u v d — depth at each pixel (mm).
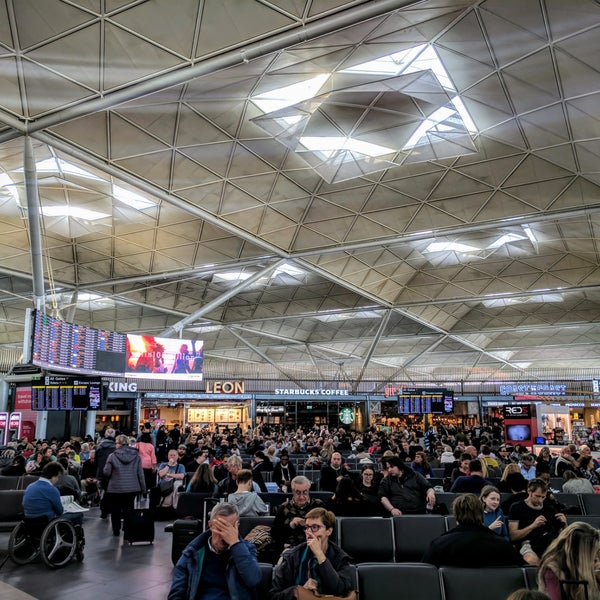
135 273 33281
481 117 18844
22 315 39188
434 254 34969
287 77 16094
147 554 11367
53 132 17359
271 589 5359
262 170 22391
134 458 13516
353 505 9398
